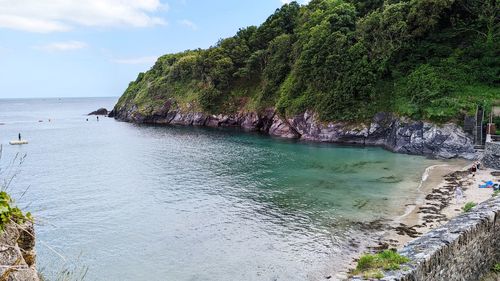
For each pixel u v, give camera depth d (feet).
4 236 17.48
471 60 201.36
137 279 67.15
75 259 74.54
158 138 268.82
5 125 392.06
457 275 40.88
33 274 18.70
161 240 83.76
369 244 77.05
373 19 232.53
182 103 379.76
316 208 102.37
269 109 300.81
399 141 196.75
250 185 130.41
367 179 132.87
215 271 69.46
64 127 365.40
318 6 318.86
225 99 349.20
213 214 100.58
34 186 131.54
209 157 188.03
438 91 193.98
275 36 343.46
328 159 174.50
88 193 122.93
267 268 69.77
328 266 68.95
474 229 43.32
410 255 38.68
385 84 225.97
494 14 205.05
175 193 122.21
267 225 91.25
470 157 160.35
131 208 106.83
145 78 471.62
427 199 104.63
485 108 172.55
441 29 222.48
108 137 279.28
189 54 455.22
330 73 243.40
